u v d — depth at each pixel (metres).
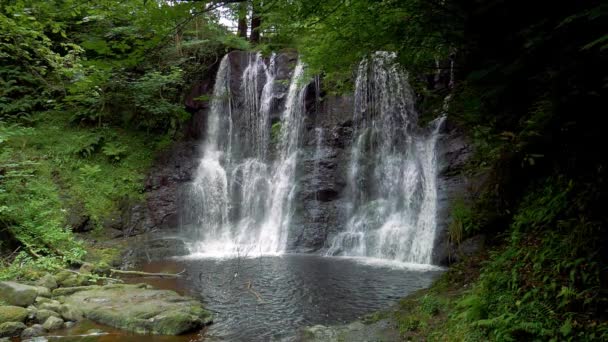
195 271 9.59
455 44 4.38
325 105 14.80
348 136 14.16
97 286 7.73
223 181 15.42
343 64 6.10
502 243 5.86
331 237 12.66
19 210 10.11
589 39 3.17
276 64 16.30
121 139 15.62
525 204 5.06
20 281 7.89
